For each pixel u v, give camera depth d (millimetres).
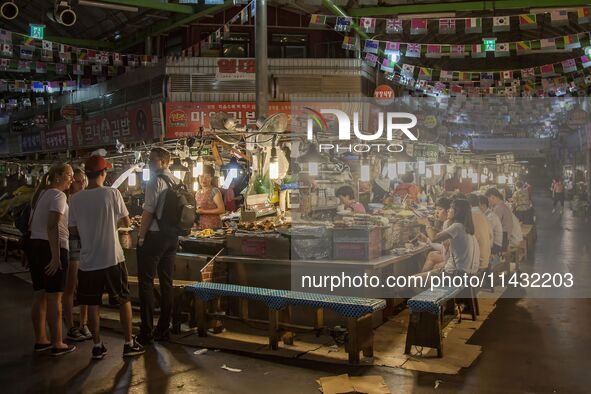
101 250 4977
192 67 15125
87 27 16203
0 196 15070
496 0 12141
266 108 9258
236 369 4750
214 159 8453
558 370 4594
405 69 13453
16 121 23422
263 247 6188
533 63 19766
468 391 4156
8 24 15367
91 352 5262
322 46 15820
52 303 5176
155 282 6586
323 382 4352
